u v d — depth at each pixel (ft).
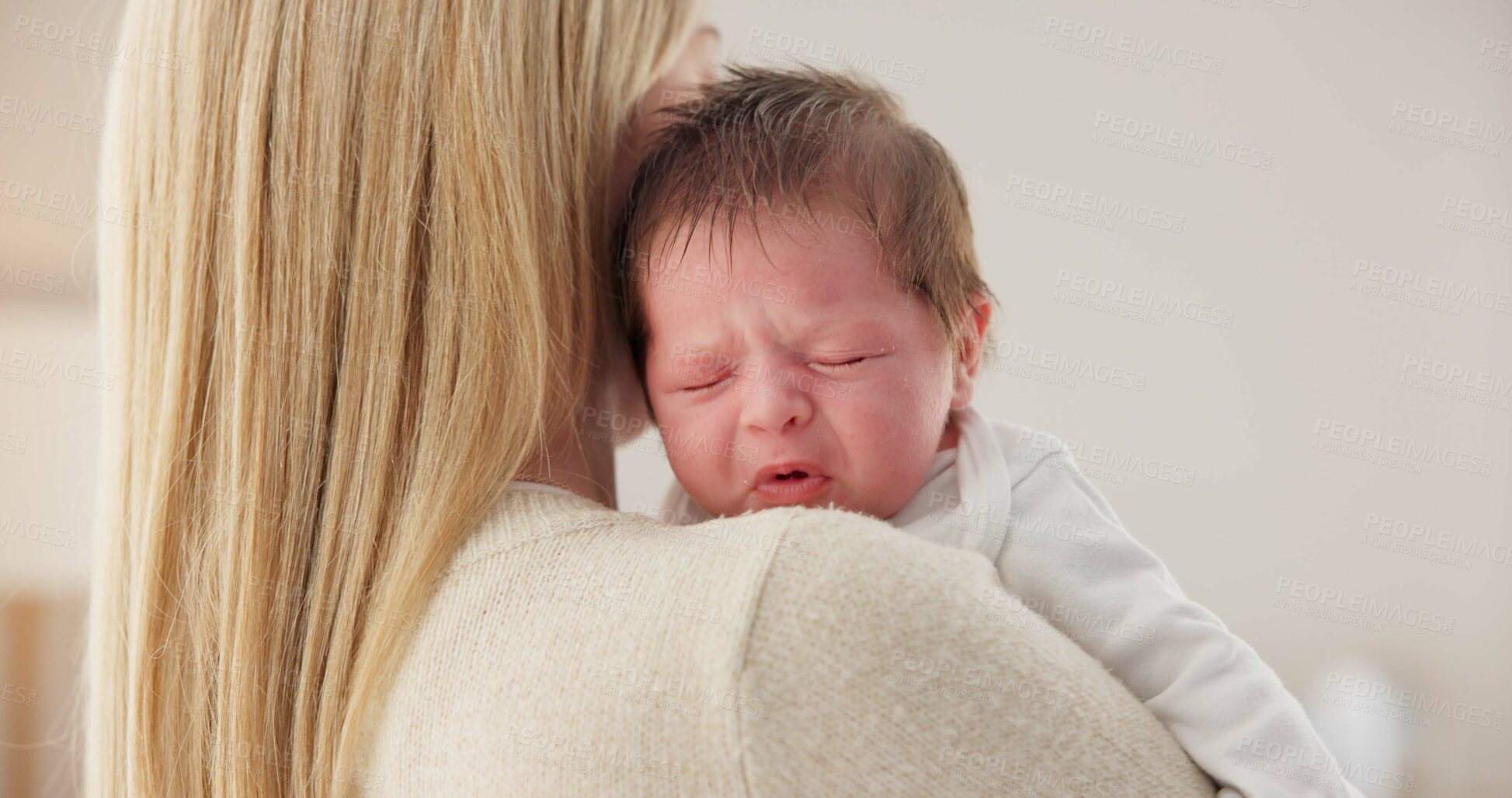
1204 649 2.11
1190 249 6.43
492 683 1.79
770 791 1.63
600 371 2.58
